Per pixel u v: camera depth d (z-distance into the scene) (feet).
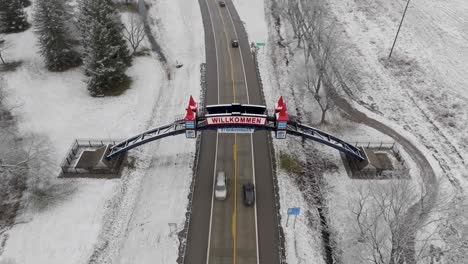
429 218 111.75
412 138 148.87
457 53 198.08
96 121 152.87
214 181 127.54
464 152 142.41
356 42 211.82
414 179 128.98
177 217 114.83
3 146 123.95
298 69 188.55
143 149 141.49
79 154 135.85
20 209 116.26
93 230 110.32
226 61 197.47
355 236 109.19
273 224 112.88
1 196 120.26
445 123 156.66
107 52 161.99
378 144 145.07
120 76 171.22
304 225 113.91
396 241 89.51
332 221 116.78
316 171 134.10
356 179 129.29
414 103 168.14
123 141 130.00
